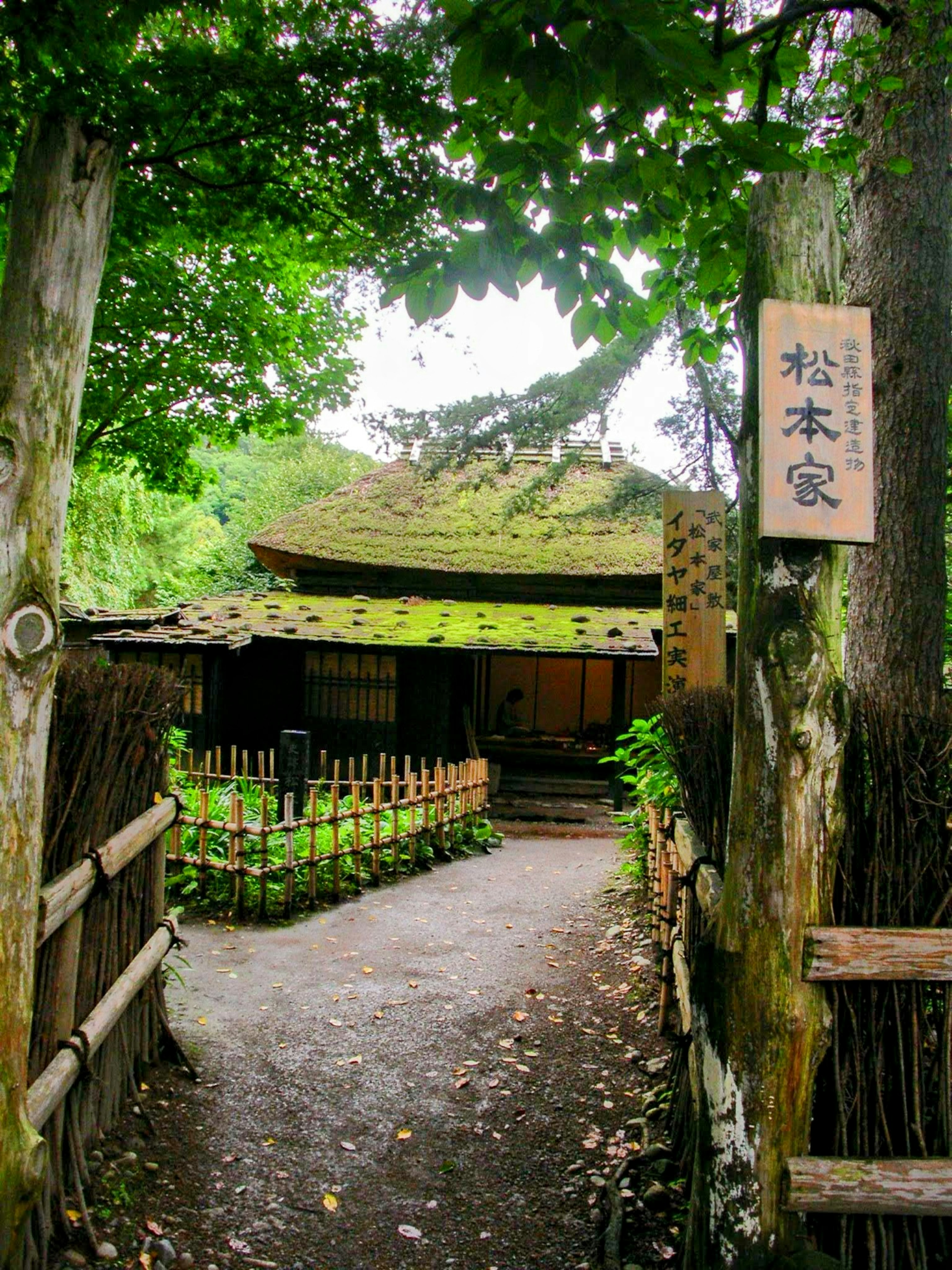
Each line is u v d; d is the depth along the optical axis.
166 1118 3.17
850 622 4.93
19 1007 2.06
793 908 2.05
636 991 4.57
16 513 2.07
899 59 4.66
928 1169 2.04
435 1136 3.25
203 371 10.77
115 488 16.80
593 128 2.47
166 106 3.80
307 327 10.80
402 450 15.36
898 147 4.73
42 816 2.15
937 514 4.69
